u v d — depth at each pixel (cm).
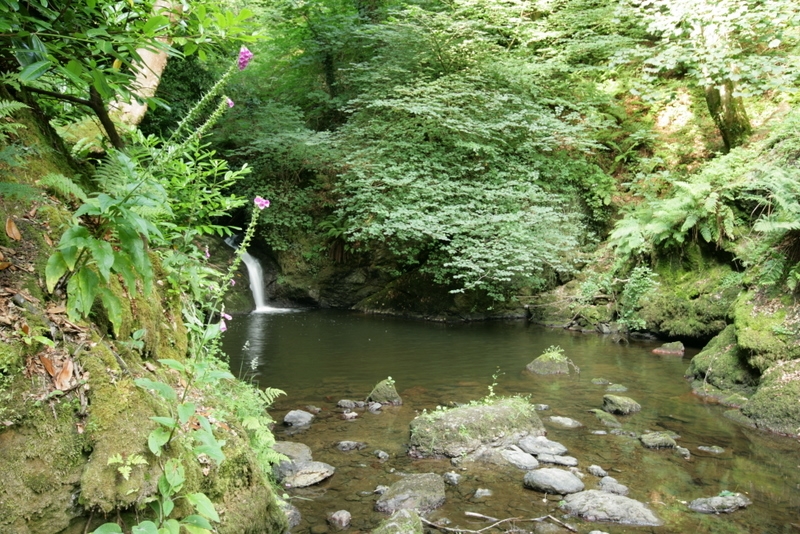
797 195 803
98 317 221
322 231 1391
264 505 244
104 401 190
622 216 1251
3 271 196
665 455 466
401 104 1167
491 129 1208
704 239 1007
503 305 1229
